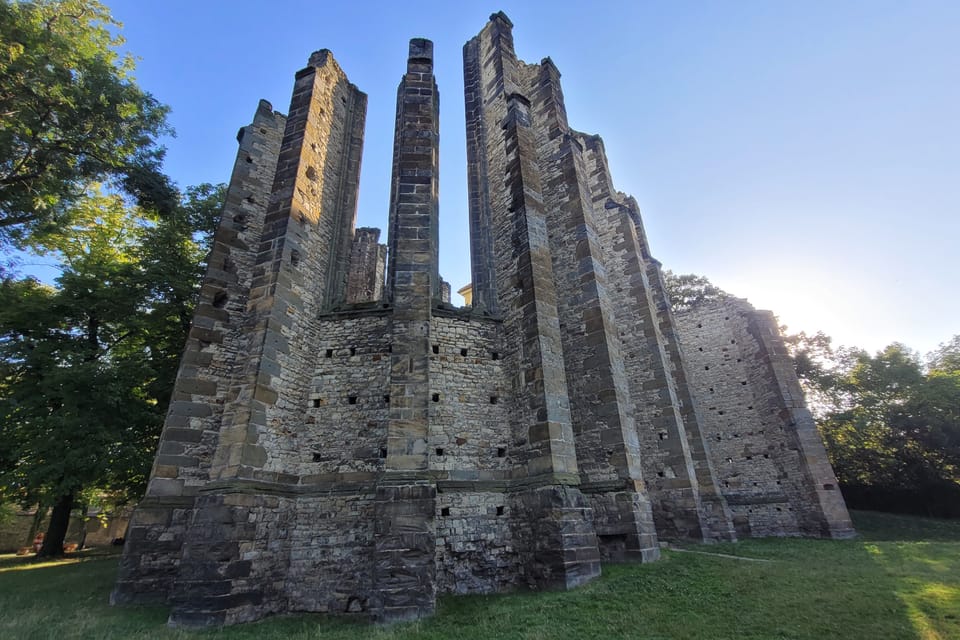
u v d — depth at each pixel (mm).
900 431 29922
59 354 17188
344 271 15234
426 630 8141
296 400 12266
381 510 9805
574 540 10367
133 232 22156
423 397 11086
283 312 12344
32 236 18312
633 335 18766
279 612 10172
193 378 12688
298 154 14289
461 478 11875
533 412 12125
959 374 31438
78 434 15328
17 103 14297
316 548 10945
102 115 16156
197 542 9484
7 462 16750
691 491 16125
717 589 9141
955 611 7379
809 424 22250
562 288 14961
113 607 10328
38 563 19188
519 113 16172
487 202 16578
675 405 17422
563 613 8258
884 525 25844
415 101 14914
